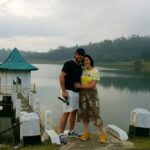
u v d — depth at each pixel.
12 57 37.38
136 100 54.09
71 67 9.05
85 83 9.09
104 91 67.94
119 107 46.34
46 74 125.62
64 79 9.08
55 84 80.31
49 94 58.19
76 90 9.21
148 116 9.63
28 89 34.12
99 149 8.57
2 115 25.38
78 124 27.83
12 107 25.42
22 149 8.84
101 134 9.16
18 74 35.81
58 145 8.99
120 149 8.51
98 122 9.09
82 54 9.06
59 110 40.19
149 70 156.62
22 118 9.28
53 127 14.38
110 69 165.12
